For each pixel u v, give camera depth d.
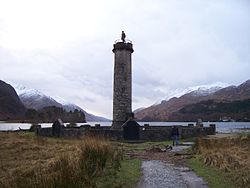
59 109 183.25
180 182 11.36
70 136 34.88
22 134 36.12
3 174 12.34
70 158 12.06
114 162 13.62
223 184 10.96
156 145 25.55
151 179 11.84
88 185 8.79
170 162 16.25
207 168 14.06
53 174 8.66
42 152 18.88
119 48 38.56
